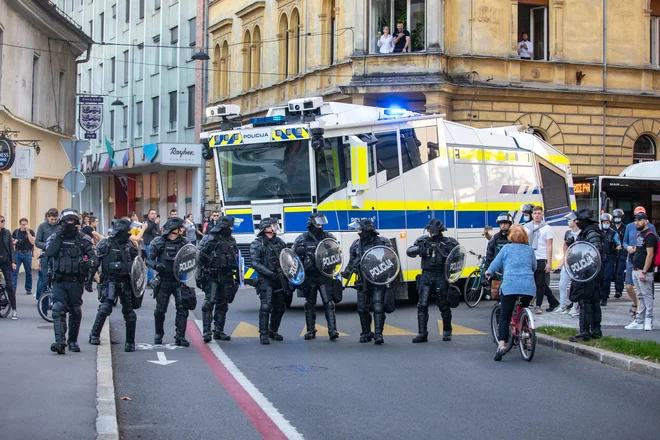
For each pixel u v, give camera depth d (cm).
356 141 1792
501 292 1271
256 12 4416
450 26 3312
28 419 821
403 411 936
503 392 1041
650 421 898
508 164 2288
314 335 1496
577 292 1370
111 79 6612
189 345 1409
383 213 1891
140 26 6081
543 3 3497
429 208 2005
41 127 3362
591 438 827
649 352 1220
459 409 947
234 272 1474
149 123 5950
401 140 1955
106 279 1336
